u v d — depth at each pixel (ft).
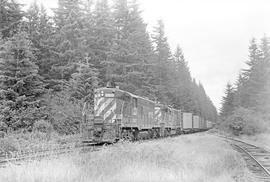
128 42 148.25
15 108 89.25
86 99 110.52
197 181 42.65
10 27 125.39
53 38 136.36
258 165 63.82
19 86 90.58
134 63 148.87
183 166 50.31
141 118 104.27
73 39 136.05
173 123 163.84
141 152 54.08
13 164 38.99
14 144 65.41
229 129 245.45
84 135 82.43
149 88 161.58
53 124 99.71
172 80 236.22
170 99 215.31
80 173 38.22
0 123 82.89
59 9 144.36
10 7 126.31
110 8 158.51
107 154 50.01
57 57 134.21
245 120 201.98
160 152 58.23
